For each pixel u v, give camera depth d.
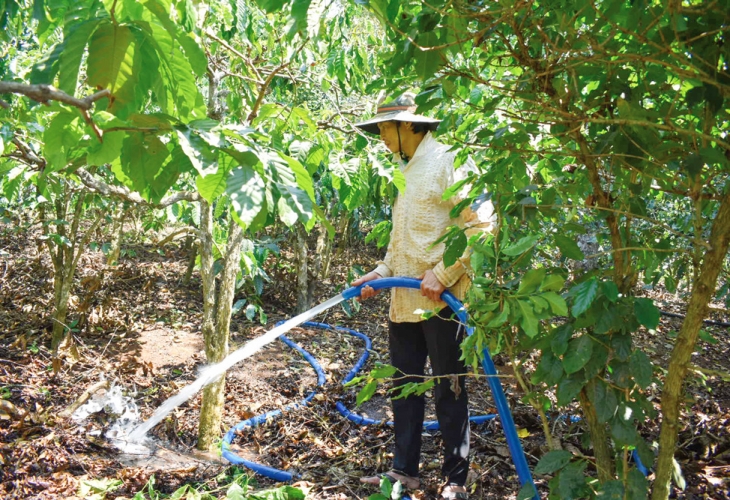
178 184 3.81
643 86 1.41
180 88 0.94
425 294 2.20
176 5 1.22
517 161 1.63
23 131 2.24
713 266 1.21
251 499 2.13
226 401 3.60
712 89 1.14
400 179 2.06
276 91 3.62
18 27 2.37
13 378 3.49
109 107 0.88
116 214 5.80
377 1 1.16
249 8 2.72
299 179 0.95
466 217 2.31
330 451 2.95
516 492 2.44
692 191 1.35
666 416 1.30
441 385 2.36
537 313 1.37
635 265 1.61
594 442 1.48
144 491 2.47
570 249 1.44
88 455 2.74
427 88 1.45
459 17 1.18
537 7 1.29
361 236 7.50
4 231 6.78
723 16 1.14
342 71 2.92
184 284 6.20
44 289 5.16
